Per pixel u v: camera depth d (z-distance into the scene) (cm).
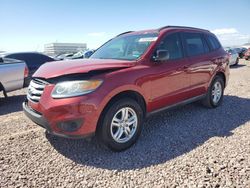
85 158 335
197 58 490
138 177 288
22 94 818
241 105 599
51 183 278
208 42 550
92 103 315
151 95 393
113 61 384
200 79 504
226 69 588
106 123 333
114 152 353
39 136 411
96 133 339
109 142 341
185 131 429
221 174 287
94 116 319
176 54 452
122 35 510
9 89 670
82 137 321
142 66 382
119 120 352
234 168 299
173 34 459
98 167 312
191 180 278
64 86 316
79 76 320
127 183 276
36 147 369
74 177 289
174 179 281
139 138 401
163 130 435
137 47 423
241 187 263
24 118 521
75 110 309
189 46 488
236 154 335
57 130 321
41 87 338
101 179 285
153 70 391
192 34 508
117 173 297
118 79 341
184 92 464
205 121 480
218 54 559
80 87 314
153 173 296
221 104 602
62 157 338
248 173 288
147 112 398
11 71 664
